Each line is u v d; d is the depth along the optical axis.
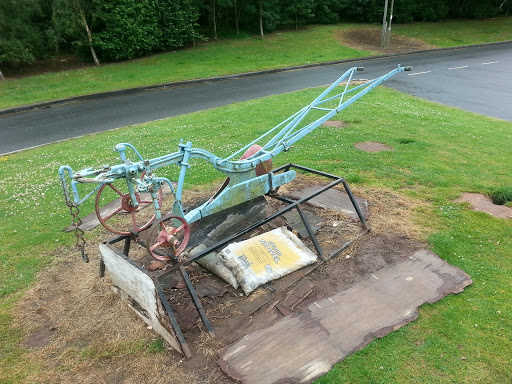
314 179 6.67
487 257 4.49
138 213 5.92
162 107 13.05
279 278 4.26
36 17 19.92
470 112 11.15
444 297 3.90
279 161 7.50
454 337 3.45
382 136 8.78
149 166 3.52
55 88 15.71
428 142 8.31
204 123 10.51
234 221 4.82
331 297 3.98
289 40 24.73
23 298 4.23
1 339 3.72
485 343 3.38
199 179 7.00
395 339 3.45
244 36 25.61
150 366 3.37
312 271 4.38
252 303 3.97
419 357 3.28
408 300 3.87
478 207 5.59
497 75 15.99
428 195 5.96
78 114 12.63
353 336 3.49
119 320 3.89
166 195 6.45
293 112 11.09
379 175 6.71
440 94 13.38
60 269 4.70
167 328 3.45
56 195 6.70
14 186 7.12
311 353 3.35
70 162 8.15
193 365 3.34
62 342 3.67
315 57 20.59
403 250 4.67
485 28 28.20
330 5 29.30
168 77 16.95
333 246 4.80
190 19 21.69
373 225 5.19
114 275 3.94
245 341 3.51
